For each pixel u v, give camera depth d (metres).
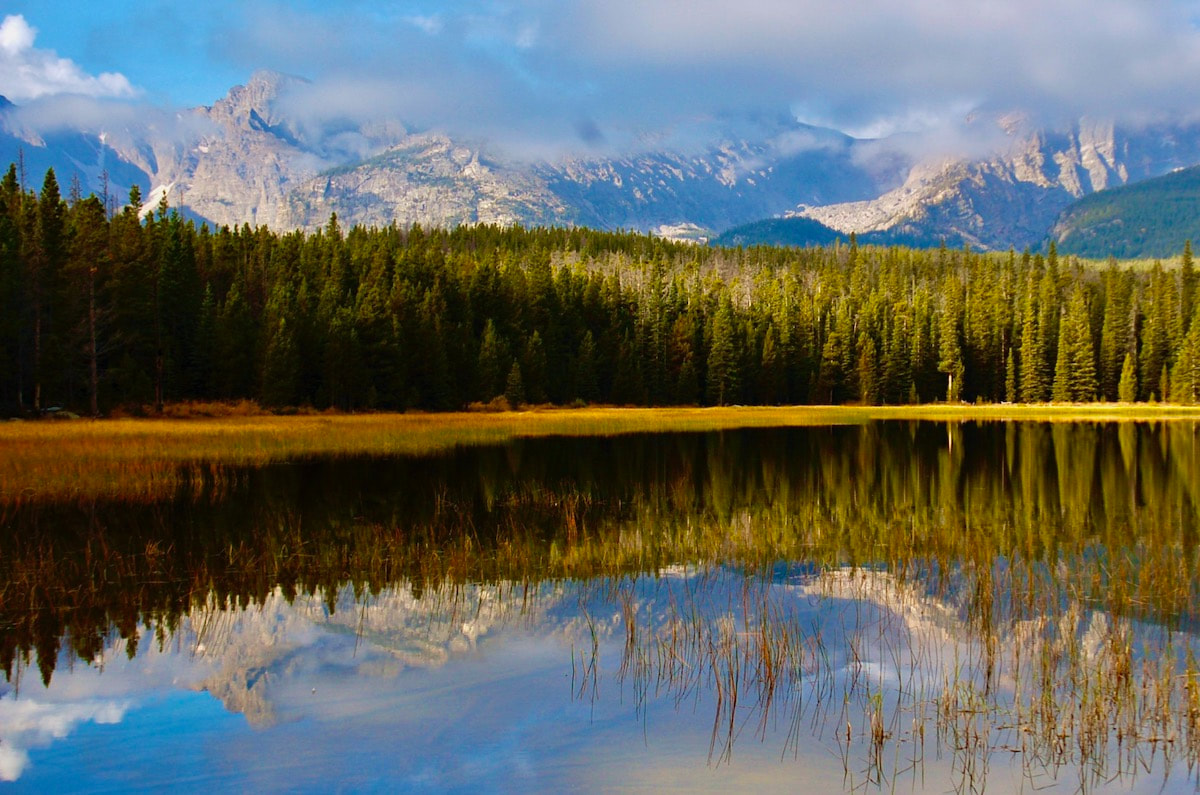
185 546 17.48
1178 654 11.05
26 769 7.57
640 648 11.09
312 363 64.38
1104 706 9.12
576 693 9.47
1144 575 14.66
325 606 13.24
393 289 74.62
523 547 17.73
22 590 13.74
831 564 16.42
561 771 7.59
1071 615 12.77
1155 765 7.89
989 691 9.70
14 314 46.59
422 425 52.28
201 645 11.20
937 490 27.28
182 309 61.44
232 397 60.94
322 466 31.39
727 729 8.54
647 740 8.25
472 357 75.81
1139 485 28.52
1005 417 76.38
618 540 18.64
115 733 8.35
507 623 12.32
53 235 51.59
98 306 54.00
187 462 31.08
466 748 8.03
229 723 8.58
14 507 21.11
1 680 9.84
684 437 49.94
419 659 10.60
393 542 17.86
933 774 7.62
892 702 9.36
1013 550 17.73
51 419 45.91
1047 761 7.93
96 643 11.28
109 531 18.77
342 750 7.97
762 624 11.88
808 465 34.72
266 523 20.06
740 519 21.64
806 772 7.63
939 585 14.74
